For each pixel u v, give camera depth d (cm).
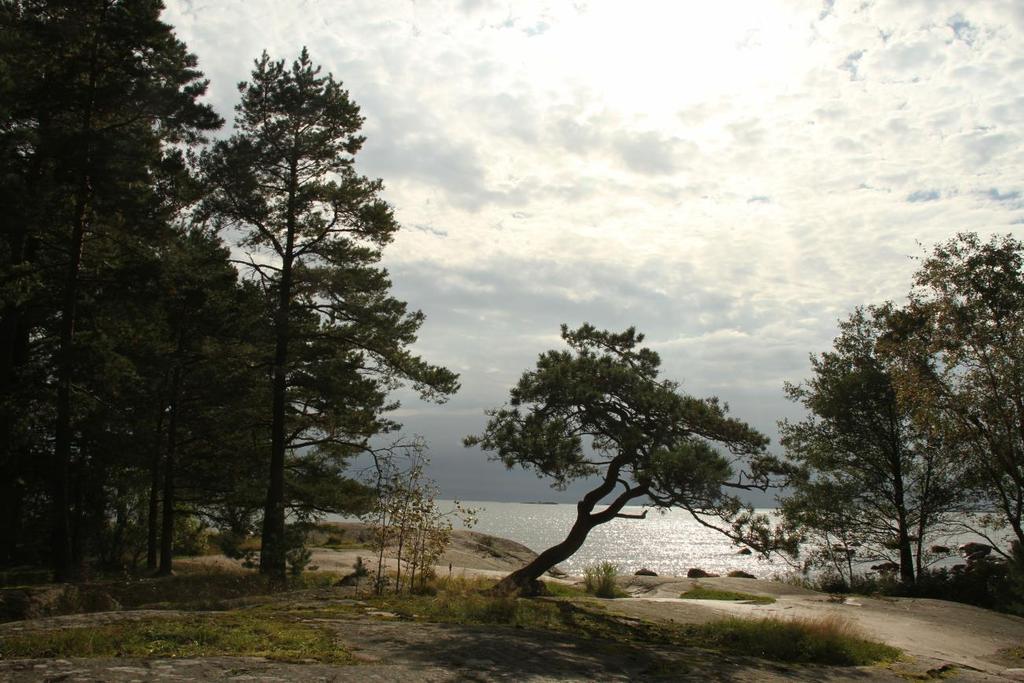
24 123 1995
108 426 2264
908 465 2827
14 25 1955
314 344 2369
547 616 1248
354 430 2433
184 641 793
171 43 2125
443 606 1247
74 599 1401
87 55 2030
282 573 2028
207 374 2367
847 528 2838
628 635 1188
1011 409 2364
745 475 1571
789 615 1661
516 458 1602
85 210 2047
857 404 2889
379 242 2438
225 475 2578
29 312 2206
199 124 2170
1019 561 2230
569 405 1681
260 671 657
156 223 2016
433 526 1544
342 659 751
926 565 2858
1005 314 2338
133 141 1923
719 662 1020
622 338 1864
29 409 2030
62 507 1844
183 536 3139
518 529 16088
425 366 2395
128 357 2334
